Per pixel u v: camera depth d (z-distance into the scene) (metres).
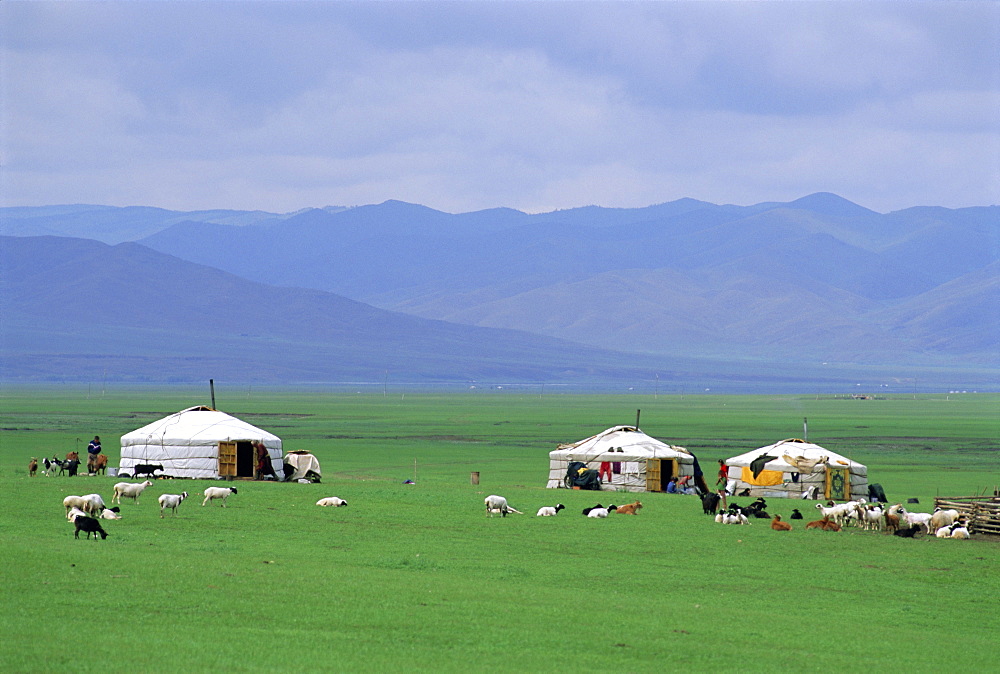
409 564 39.25
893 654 29.12
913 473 102.75
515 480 87.81
